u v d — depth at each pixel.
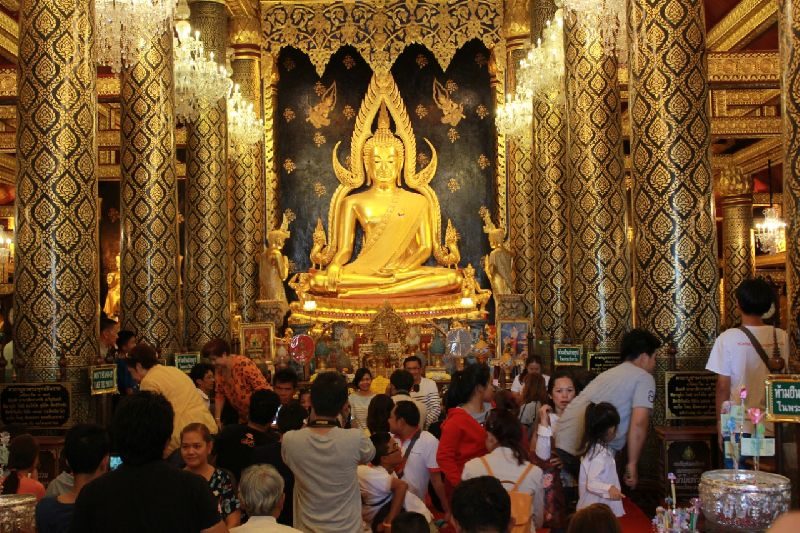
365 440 5.45
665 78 8.70
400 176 21.80
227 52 18.16
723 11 18.97
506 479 5.62
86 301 8.90
